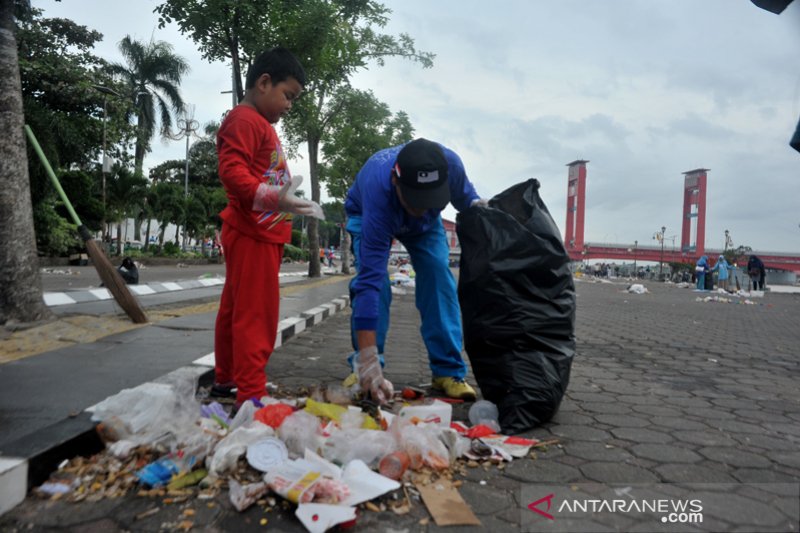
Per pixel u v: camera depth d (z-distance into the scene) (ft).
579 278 126.31
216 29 24.38
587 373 12.89
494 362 8.21
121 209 74.59
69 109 64.69
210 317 16.75
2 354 10.53
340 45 28.09
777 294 71.51
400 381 11.21
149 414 6.52
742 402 10.40
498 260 8.23
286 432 6.37
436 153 7.68
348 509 5.05
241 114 7.61
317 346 15.56
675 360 15.33
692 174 391.04
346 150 60.75
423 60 45.50
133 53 99.81
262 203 7.09
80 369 9.34
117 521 4.95
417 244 9.67
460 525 5.08
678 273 131.44
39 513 5.06
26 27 63.31
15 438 5.91
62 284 32.12
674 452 7.27
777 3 4.12
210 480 5.65
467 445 6.92
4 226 13.43
